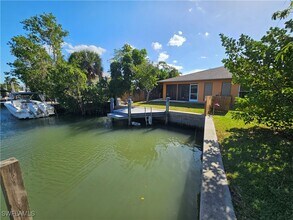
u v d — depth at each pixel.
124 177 4.39
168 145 6.82
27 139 7.97
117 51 17.88
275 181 2.62
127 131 8.95
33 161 5.52
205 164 3.21
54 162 5.41
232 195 2.33
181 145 6.81
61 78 13.49
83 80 14.28
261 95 3.86
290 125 4.18
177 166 4.96
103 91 15.38
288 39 3.01
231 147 4.09
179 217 2.93
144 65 16.39
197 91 14.78
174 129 9.22
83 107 14.80
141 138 7.76
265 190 2.42
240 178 2.75
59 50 19.61
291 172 2.85
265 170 2.96
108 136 8.14
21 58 16.70
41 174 4.66
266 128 5.46
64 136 8.34
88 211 3.18
